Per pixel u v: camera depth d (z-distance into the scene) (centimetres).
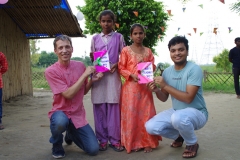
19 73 880
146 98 325
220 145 345
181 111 295
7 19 807
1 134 411
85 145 310
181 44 297
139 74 312
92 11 1014
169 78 315
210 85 1109
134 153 320
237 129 426
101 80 331
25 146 351
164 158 302
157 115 320
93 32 1031
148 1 983
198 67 298
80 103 316
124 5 956
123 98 327
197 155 309
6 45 805
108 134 335
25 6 717
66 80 305
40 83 1359
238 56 780
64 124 288
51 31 885
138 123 325
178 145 339
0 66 457
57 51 302
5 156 314
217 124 462
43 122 495
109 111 333
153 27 1002
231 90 1002
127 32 970
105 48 333
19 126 463
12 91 834
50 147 347
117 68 336
